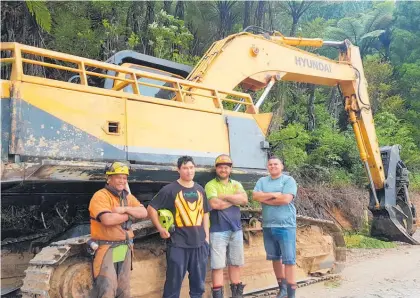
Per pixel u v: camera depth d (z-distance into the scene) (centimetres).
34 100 448
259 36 809
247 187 688
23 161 434
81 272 450
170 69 782
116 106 506
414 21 2880
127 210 437
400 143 2006
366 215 1427
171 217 489
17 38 973
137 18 1326
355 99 1002
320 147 1631
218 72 728
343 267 806
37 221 619
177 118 557
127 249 445
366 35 2344
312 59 908
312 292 677
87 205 621
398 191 1121
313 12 2333
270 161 599
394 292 672
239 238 561
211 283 596
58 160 453
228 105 1024
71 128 468
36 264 428
